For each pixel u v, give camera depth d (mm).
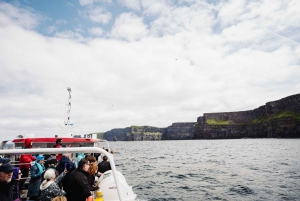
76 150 2893
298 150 70188
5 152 2551
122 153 80875
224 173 27016
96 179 8727
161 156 62094
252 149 85688
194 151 85250
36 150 2672
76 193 4141
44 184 4609
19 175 6059
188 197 15367
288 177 23000
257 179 22234
